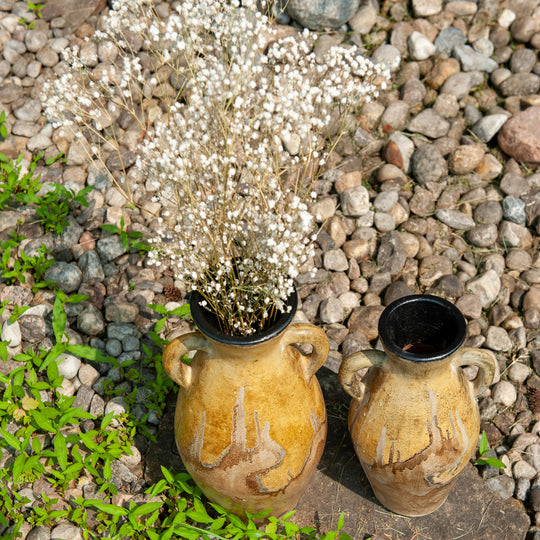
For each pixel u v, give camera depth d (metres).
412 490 2.16
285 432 1.99
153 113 3.65
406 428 2.01
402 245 3.20
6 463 2.50
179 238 2.12
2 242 3.24
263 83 1.87
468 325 2.97
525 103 3.64
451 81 3.74
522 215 3.27
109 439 2.43
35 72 3.94
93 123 3.63
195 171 1.90
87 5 4.15
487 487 2.42
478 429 2.12
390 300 3.04
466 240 3.29
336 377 2.76
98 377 2.79
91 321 2.93
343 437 2.56
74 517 2.25
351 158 3.47
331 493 2.41
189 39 1.92
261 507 2.16
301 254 1.88
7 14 4.15
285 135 1.75
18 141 3.72
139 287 3.06
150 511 2.15
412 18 4.09
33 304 3.03
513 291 3.09
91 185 3.42
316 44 3.96
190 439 2.03
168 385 2.66
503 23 4.02
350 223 3.29
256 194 1.92
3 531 2.33
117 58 3.85
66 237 3.25
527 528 2.33
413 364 1.88
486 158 3.49
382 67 2.09
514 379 2.82
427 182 3.42
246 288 1.87
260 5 3.94
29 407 2.53
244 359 1.88
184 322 2.99
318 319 3.04
